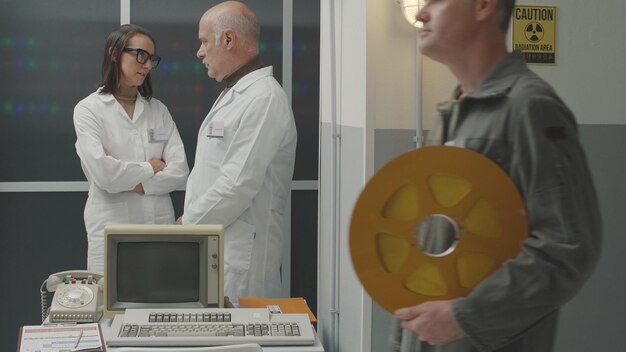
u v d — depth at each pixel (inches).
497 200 47.3
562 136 46.1
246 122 123.3
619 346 96.0
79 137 138.0
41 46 162.9
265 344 83.7
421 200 48.0
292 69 170.6
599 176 95.0
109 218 139.8
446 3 50.3
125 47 140.0
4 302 164.9
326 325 120.3
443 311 46.8
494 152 48.7
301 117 171.5
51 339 83.6
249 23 129.9
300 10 170.4
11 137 162.9
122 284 91.8
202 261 91.5
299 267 172.7
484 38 50.3
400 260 48.8
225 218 122.4
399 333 60.8
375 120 94.4
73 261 166.9
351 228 48.6
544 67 93.4
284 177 130.6
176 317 87.6
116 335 83.3
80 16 163.6
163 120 147.6
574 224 45.1
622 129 95.0
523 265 45.5
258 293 127.4
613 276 95.6
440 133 54.5
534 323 47.7
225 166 123.1
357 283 100.0
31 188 163.8
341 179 109.9
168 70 167.3
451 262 47.9
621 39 94.4
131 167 136.9
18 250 164.9
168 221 144.6
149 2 165.8
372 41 93.9
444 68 94.8
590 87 94.3
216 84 169.3
